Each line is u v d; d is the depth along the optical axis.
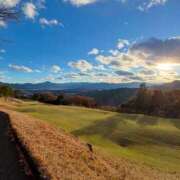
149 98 123.75
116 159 27.98
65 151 19.91
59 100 134.00
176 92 121.31
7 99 105.75
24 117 34.44
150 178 24.62
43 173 11.99
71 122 59.09
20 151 15.20
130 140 48.44
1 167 12.88
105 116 71.88
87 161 20.28
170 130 57.09
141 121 67.19
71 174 13.73
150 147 45.00
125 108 127.69
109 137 49.62
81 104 133.25
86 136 48.25
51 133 26.39
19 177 11.79
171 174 30.16
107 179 17.86
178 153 42.50
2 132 20.81
